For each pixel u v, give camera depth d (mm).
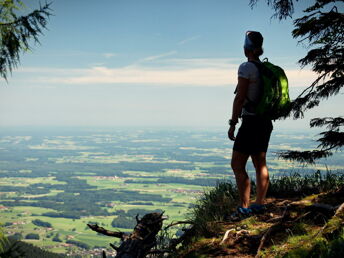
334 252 2420
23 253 3104
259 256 2914
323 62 5215
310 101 4980
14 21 3998
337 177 4742
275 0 5324
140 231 3709
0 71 3943
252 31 3689
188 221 4094
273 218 3510
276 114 3592
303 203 3590
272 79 3471
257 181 3777
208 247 3322
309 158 4824
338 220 2795
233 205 4418
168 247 3916
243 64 3527
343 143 4648
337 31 5141
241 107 3549
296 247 2764
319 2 5078
